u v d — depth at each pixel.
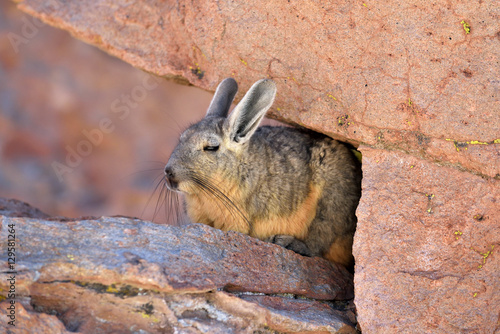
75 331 8.62
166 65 13.15
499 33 10.42
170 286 8.87
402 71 10.85
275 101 12.12
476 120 10.37
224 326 9.16
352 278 11.53
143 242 9.59
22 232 9.12
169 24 13.26
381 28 11.03
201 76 13.02
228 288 9.75
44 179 23.89
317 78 11.61
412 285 9.99
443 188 10.38
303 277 10.74
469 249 10.04
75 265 8.71
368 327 9.87
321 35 11.51
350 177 12.35
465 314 9.79
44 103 25.14
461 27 10.57
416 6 10.80
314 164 12.47
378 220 10.41
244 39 12.22
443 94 10.57
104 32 13.57
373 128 10.98
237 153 12.31
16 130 24.36
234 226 12.48
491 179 10.20
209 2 12.45
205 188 12.27
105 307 8.84
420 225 10.27
